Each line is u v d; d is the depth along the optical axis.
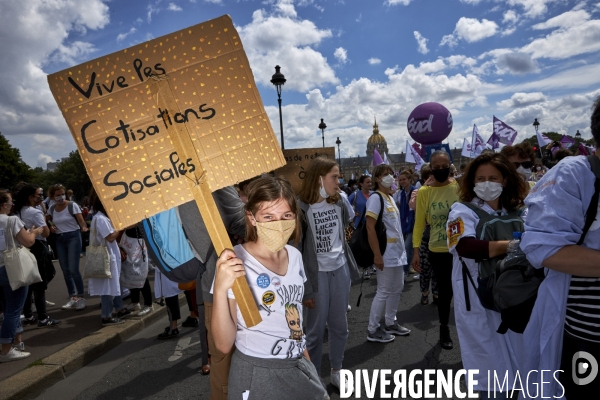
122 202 1.67
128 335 5.24
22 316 5.81
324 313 3.21
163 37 1.70
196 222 2.18
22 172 52.34
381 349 4.37
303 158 7.01
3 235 4.23
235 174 1.75
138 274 5.74
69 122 1.64
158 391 3.73
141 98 1.69
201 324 3.95
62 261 6.56
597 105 1.61
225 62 1.75
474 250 2.29
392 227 4.44
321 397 1.80
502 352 2.38
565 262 1.60
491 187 2.45
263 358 1.69
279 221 1.72
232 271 1.56
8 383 3.69
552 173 1.71
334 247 3.33
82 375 4.14
